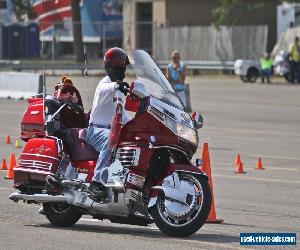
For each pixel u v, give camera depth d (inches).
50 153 908.6
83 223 954.7
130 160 847.1
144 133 847.7
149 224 922.1
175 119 844.0
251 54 4439.0
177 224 837.8
